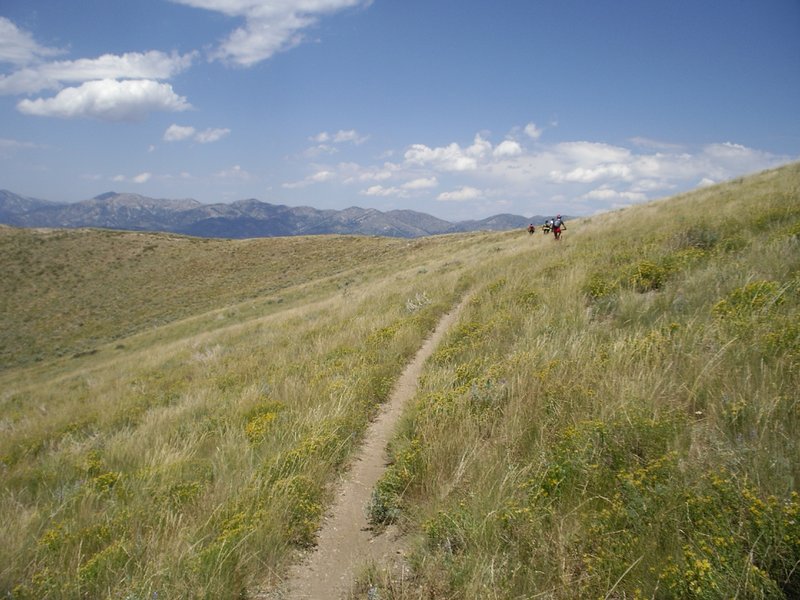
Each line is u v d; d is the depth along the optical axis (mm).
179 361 19094
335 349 11219
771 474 3033
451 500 4039
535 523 3299
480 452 4578
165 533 4219
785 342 4523
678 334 5555
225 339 21125
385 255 61906
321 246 74625
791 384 3953
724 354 4742
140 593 3438
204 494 5012
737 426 3689
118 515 4891
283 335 16203
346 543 4207
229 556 3758
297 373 9828
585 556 2867
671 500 3029
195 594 3420
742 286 6613
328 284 45688
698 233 11109
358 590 3527
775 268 6957
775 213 11000
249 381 10758
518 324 8922
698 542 2645
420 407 6199
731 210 13359
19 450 9820
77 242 83875
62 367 40406
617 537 2965
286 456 5422
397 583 3416
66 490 6020
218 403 9164
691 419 3979
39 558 4344
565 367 5660
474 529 3432
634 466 3578
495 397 5602
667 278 8836
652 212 20109
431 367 8391
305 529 4316
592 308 8375
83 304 63969
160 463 6223
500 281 13484
